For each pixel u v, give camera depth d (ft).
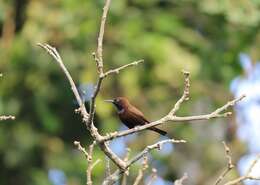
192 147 58.85
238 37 60.18
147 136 57.21
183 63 55.57
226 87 59.98
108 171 26.18
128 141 56.08
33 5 57.16
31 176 60.49
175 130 58.95
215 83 60.08
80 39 57.21
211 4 57.93
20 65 57.57
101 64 24.35
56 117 59.98
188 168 58.59
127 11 58.39
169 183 59.98
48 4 57.57
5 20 57.00
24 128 59.77
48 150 60.85
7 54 56.90
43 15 56.85
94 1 57.06
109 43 57.36
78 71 57.67
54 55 25.82
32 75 57.82
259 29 59.31
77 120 62.28
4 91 58.23
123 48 56.85
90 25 56.80
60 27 56.65
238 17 57.52
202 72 59.16
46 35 56.65
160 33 57.62
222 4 57.72
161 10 59.11
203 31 60.85
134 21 57.57
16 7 58.49
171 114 24.93
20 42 56.54
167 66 55.47
